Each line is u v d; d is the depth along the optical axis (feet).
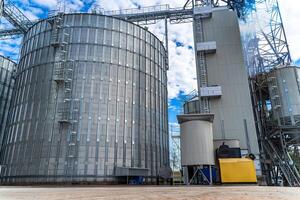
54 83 145.69
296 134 129.49
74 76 146.10
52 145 132.67
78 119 137.39
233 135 135.74
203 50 153.69
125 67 157.28
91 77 146.82
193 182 109.29
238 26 159.84
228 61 151.64
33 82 152.46
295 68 135.85
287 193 40.06
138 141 147.64
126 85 154.10
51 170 128.16
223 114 140.26
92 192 44.04
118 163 135.64
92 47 152.97
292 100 130.82
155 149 156.97
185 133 113.60
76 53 150.82
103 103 143.64
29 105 147.64
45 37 160.35
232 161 100.94
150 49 176.35
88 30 156.46
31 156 134.10
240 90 144.15
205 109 142.00
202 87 145.69
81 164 129.18
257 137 145.38
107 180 129.80
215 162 118.52
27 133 140.97
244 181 96.99
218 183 107.14
